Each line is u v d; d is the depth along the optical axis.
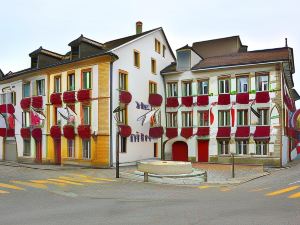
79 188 16.73
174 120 34.50
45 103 31.66
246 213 9.73
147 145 31.59
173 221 8.86
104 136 26.97
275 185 17.72
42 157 31.59
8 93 36.47
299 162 34.56
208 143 32.25
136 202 12.66
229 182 20.25
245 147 30.55
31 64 34.19
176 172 21.14
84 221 9.15
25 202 12.70
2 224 8.93
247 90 30.80
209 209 10.55
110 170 25.06
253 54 33.28
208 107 32.47
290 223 8.33
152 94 32.25
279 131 29.06
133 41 30.14
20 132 34.44
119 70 28.19
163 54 35.78
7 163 32.19
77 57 29.53
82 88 28.70
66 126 29.17
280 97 29.14
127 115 28.92
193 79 33.41
